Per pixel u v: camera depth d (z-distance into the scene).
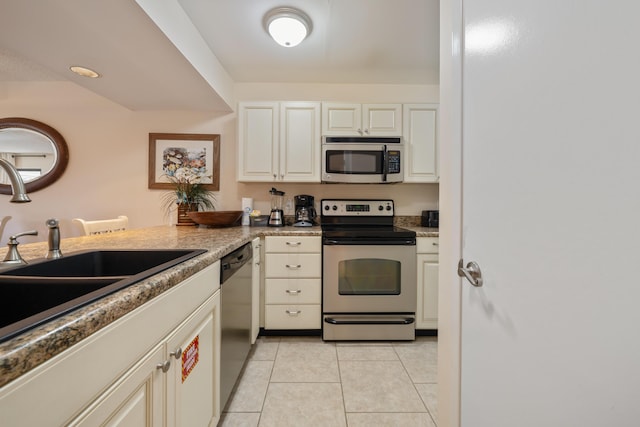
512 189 0.56
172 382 0.76
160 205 2.55
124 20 1.25
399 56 2.13
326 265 2.05
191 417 0.88
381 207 2.58
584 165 0.40
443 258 0.94
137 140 2.54
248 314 1.67
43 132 2.43
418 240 2.11
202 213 2.15
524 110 0.53
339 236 2.05
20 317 0.71
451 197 0.87
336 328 2.03
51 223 0.99
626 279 0.35
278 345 1.97
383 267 2.08
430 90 2.64
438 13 1.64
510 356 0.57
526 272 0.52
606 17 0.37
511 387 0.57
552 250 0.46
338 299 2.05
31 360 0.37
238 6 1.56
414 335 2.04
